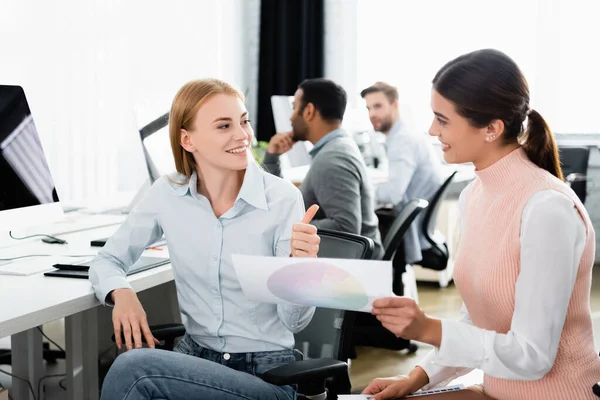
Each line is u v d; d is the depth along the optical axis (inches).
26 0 175.3
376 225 129.0
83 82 187.3
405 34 223.6
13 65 173.8
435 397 62.9
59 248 92.4
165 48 206.8
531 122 60.6
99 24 189.9
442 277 195.0
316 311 75.6
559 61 214.7
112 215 120.8
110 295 69.9
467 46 219.9
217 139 67.9
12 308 63.8
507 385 60.4
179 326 76.0
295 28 229.3
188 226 70.8
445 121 59.5
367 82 227.6
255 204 69.1
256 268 54.4
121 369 57.7
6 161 86.7
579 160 205.2
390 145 156.8
